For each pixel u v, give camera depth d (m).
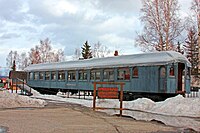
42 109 16.78
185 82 23.30
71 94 31.66
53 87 33.12
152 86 23.03
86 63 29.42
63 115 14.29
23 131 9.35
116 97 16.86
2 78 52.81
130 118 14.43
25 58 99.88
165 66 22.47
